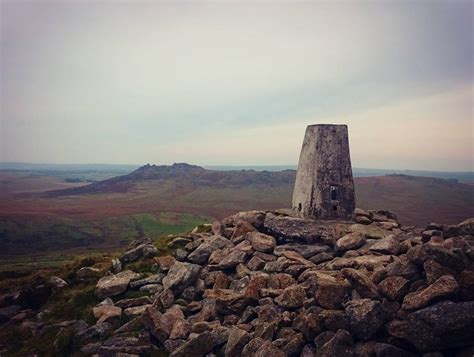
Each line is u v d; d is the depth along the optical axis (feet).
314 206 49.78
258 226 53.52
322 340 28.35
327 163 50.29
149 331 37.55
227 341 33.01
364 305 28.63
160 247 58.39
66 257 157.48
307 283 36.17
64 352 37.93
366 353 26.86
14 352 39.65
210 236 56.80
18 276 63.00
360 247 42.86
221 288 42.86
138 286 47.62
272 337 30.96
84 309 44.98
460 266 29.84
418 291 28.94
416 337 25.84
